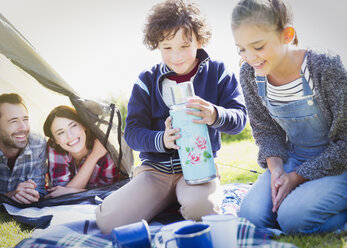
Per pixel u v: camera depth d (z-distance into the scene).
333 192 1.46
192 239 1.11
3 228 1.98
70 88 2.43
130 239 1.17
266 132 1.76
